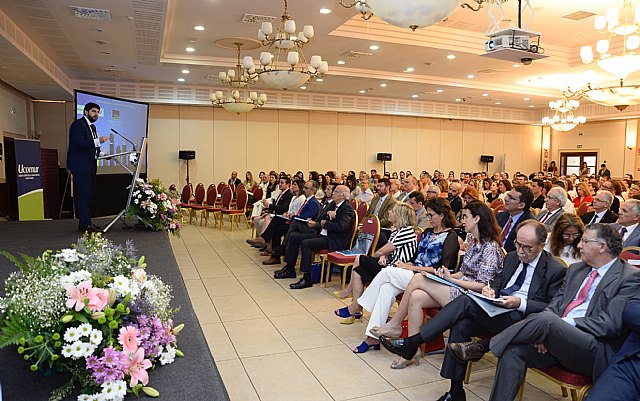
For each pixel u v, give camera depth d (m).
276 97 13.18
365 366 3.23
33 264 1.84
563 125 11.89
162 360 1.84
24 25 6.48
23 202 7.82
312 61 6.31
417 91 12.84
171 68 9.70
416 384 2.97
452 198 6.70
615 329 2.21
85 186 4.70
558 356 2.24
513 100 14.28
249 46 8.40
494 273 3.09
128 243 2.30
